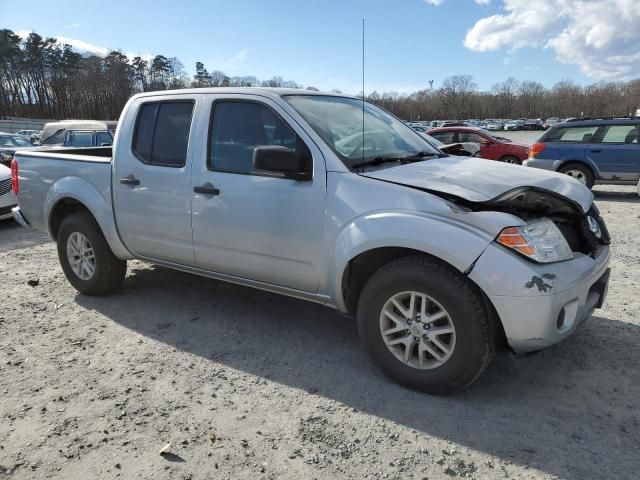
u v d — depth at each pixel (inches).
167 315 178.1
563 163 454.9
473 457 102.2
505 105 4488.2
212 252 155.3
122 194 173.2
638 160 425.4
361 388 128.4
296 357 145.9
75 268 196.9
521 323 109.9
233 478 97.5
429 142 174.4
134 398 125.3
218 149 152.7
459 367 117.0
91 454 105.0
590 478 95.7
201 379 134.3
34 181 201.3
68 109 3759.8
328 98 162.4
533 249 111.2
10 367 141.6
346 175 130.3
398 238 118.0
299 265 138.6
